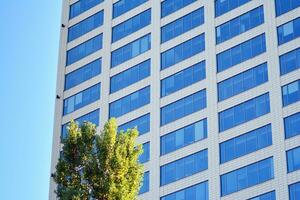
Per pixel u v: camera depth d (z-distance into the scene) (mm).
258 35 89625
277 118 84312
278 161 82312
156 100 94688
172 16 98125
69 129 50312
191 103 91688
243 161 84812
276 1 89688
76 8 109375
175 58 95562
